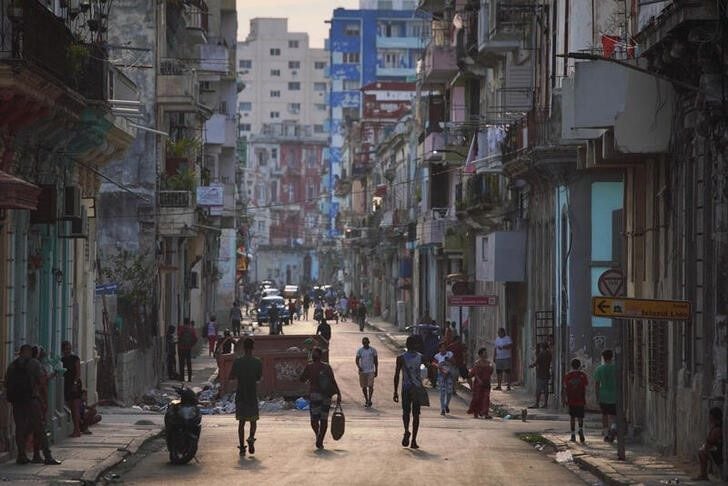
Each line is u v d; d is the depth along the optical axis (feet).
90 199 121.29
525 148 155.22
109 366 140.87
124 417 127.03
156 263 187.42
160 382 179.73
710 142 87.66
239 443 98.43
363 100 509.35
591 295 145.69
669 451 97.45
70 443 99.14
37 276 100.27
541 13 168.04
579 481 84.69
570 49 142.51
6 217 88.28
